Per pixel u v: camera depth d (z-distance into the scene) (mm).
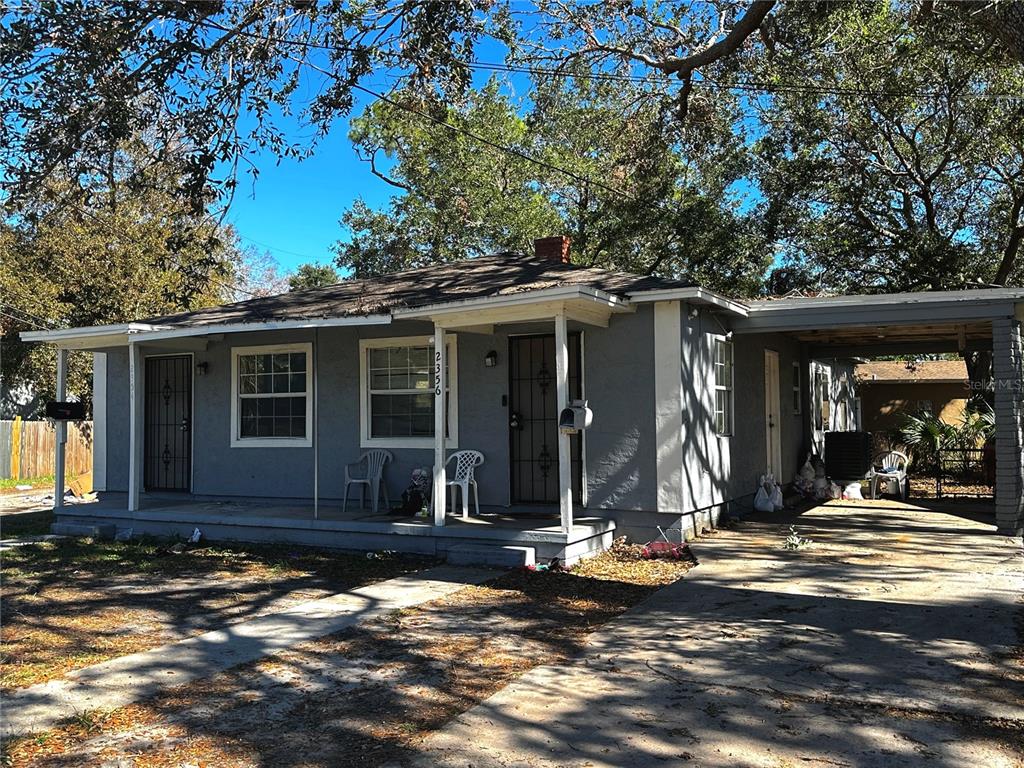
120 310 22344
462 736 4207
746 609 6664
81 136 6984
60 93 6879
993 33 6656
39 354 22656
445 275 12164
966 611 6402
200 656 5684
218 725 4398
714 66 14922
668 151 18234
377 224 27406
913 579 7539
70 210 8633
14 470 22312
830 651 5500
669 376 9469
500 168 23422
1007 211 19734
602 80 16719
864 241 20906
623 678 5090
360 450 11484
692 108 15328
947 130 18250
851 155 19750
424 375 11148
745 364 12328
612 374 9828
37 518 13680
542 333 10516
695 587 7473
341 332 11680
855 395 22844
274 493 12125
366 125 24172
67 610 7113
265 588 7953
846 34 15820
